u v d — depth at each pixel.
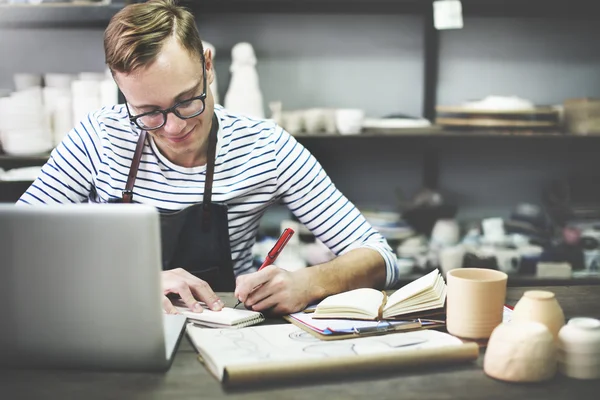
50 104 2.63
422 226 2.88
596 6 2.92
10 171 2.50
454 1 2.74
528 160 3.19
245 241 1.69
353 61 3.09
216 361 0.98
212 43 3.01
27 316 0.98
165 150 1.57
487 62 3.15
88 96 2.61
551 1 2.88
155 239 0.96
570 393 0.93
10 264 0.97
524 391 0.93
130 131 1.60
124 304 0.97
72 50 3.02
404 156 3.14
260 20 3.03
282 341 1.07
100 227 0.95
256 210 1.65
